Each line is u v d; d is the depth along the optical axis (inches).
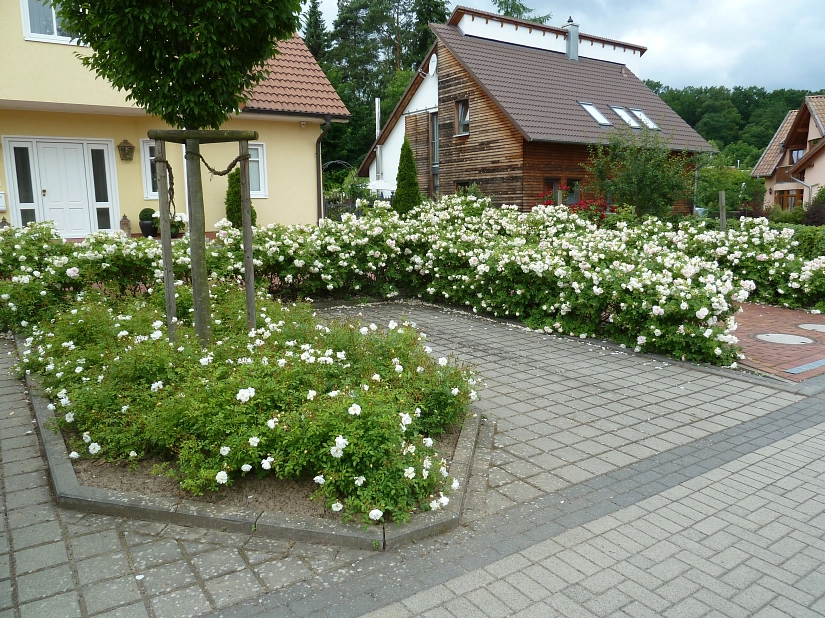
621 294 322.3
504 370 282.2
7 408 217.3
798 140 1524.4
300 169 657.6
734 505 162.2
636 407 236.5
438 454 183.6
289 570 130.2
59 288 336.5
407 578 128.4
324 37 2064.5
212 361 196.4
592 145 879.7
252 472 162.1
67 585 123.1
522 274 373.4
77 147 554.6
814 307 440.5
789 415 230.8
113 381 185.5
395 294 452.4
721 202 524.1
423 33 1994.3
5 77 466.3
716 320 303.7
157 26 183.5
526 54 1031.6
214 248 395.5
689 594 124.8
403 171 811.4
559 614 118.0
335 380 190.5
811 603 122.6
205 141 210.4
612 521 153.2
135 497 151.2
